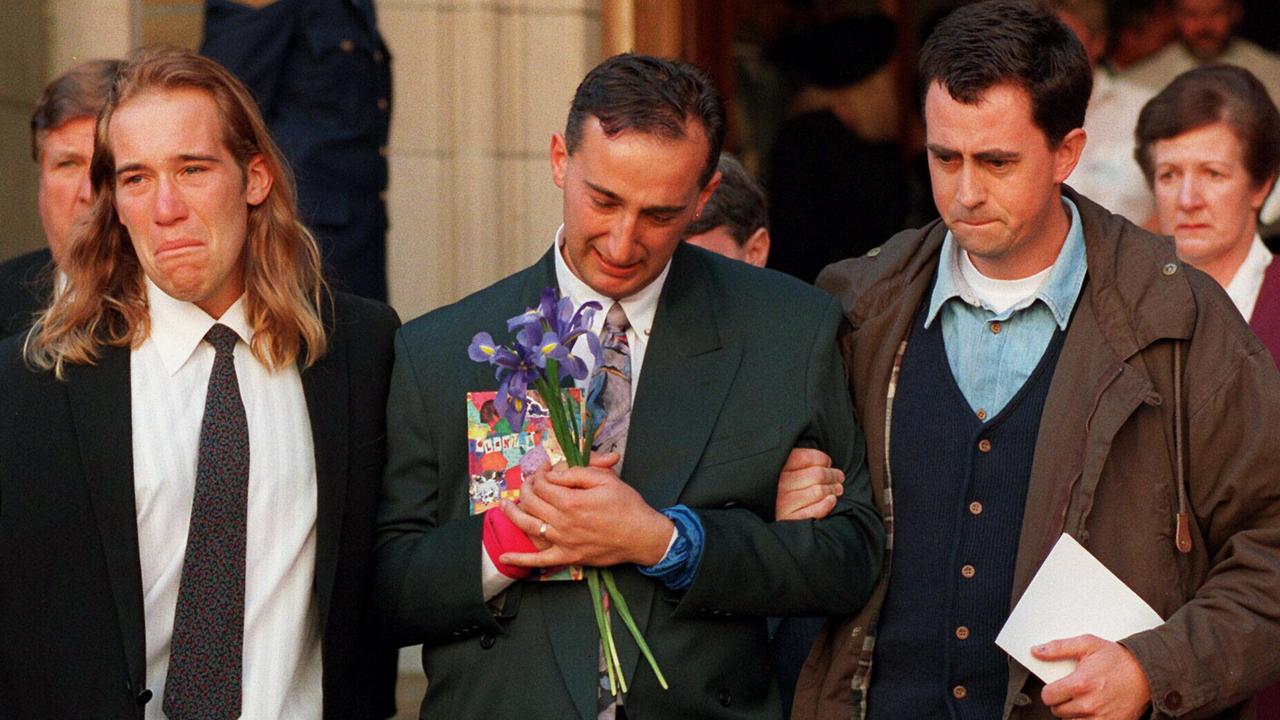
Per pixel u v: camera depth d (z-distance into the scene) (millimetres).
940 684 13484
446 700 13461
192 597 12727
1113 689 12477
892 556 13758
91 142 16938
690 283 13898
